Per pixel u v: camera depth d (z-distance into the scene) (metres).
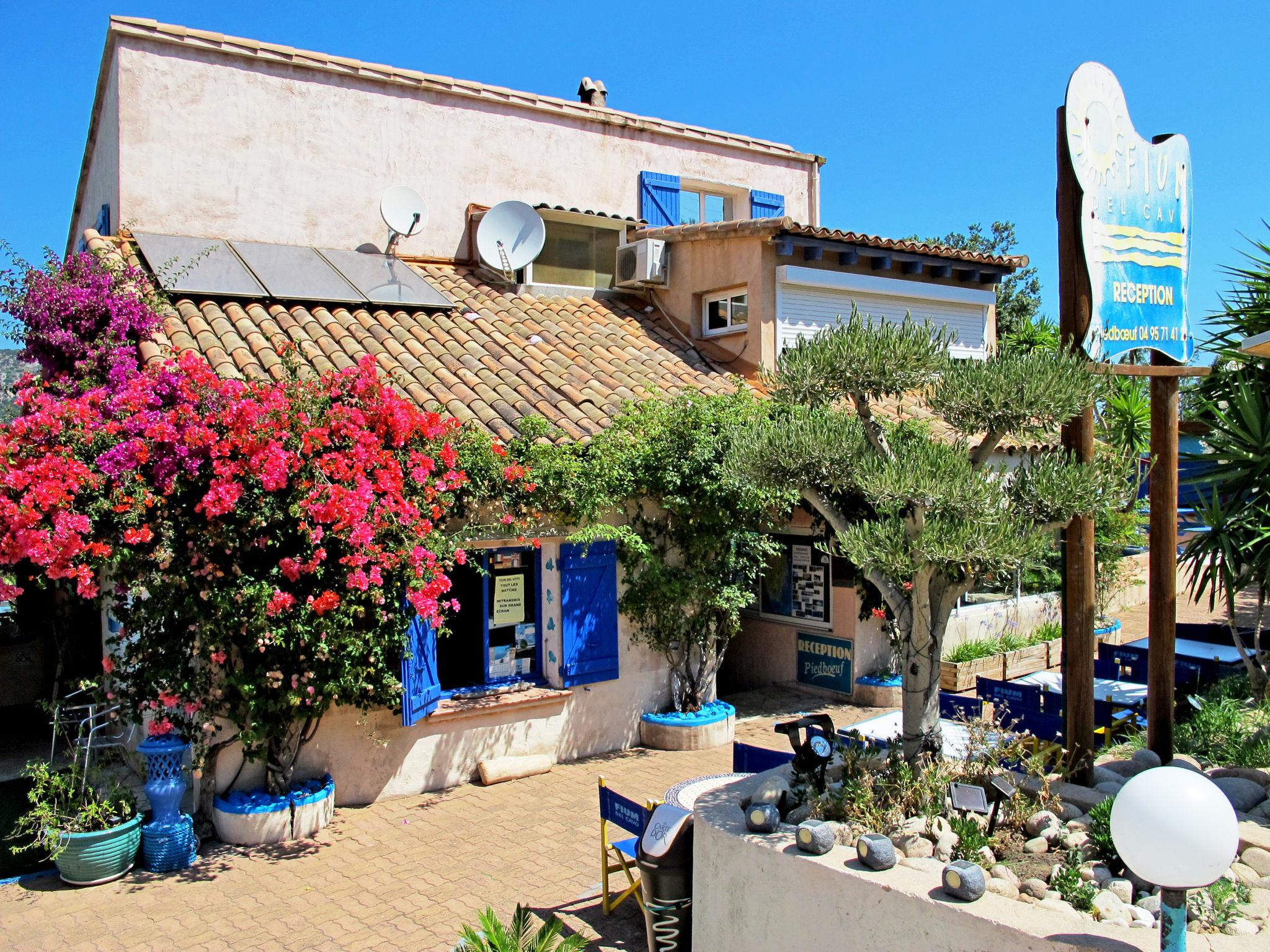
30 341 10.03
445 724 8.91
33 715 11.20
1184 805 3.14
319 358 10.16
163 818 7.16
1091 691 5.83
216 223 12.91
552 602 9.77
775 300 12.85
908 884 4.19
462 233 14.90
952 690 12.05
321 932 6.17
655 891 5.48
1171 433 6.29
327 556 7.49
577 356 12.12
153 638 7.29
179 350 9.45
